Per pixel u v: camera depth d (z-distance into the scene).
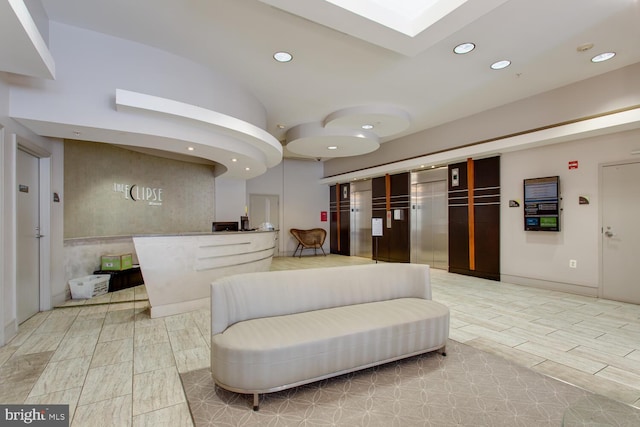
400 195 8.62
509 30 3.49
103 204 5.74
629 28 3.47
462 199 7.03
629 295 4.72
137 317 4.09
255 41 3.71
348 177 10.04
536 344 3.22
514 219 6.09
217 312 2.44
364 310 2.92
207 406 2.17
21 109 3.28
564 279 5.40
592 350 3.07
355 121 6.04
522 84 4.92
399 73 4.50
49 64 2.85
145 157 6.56
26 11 2.22
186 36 3.63
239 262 4.99
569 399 2.23
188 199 7.39
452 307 4.53
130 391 2.36
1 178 3.16
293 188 11.19
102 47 3.59
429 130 7.25
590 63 4.28
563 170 5.41
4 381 2.49
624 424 1.69
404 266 3.55
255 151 5.38
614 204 4.86
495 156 6.36
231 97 4.68
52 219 4.43
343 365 2.42
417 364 2.78
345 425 1.97
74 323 3.85
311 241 11.05
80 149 5.34
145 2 3.04
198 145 4.36
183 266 4.23
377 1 2.99
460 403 2.19
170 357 2.94
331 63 4.21
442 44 3.75
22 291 3.88
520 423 1.97
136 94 3.50
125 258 5.67
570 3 3.05
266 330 2.40
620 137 4.80
